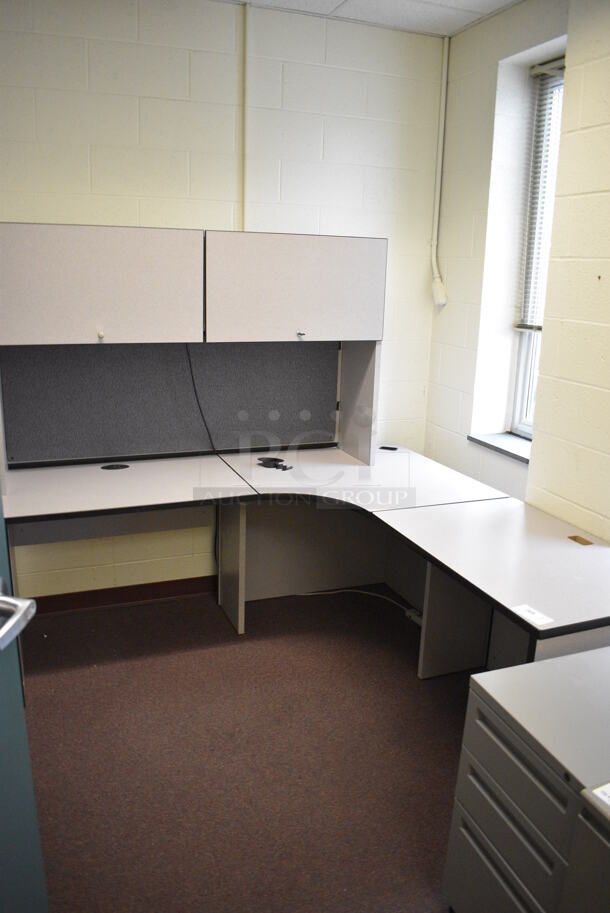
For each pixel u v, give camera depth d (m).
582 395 2.22
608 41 2.03
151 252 2.36
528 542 2.12
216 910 1.60
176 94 2.67
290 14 2.74
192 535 3.09
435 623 2.51
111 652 2.67
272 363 2.98
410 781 2.03
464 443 3.12
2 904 1.06
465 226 3.00
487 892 1.46
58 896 1.62
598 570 1.93
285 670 2.58
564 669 1.53
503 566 1.93
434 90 3.05
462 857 1.54
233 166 2.81
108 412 2.79
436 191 3.13
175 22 2.61
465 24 2.85
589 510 2.21
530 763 1.31
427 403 3.38
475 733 1.49
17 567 2.85
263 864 1.73
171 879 1.68
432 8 2.68
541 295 2.91
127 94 2.61
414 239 3.16
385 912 1.61
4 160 2.52
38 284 2.26
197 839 1.80
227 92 2.73
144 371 2.81
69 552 2.91
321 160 2.92
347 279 2.63
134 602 3.07
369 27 2.87
